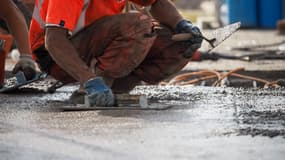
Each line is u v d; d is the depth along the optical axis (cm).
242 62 2091
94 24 1187
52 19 1110
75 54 1127
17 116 1103
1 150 869
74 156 834
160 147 873
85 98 1153
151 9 1243
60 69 1245
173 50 1219
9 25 1416
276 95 1323
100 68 1197
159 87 1473
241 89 1423
